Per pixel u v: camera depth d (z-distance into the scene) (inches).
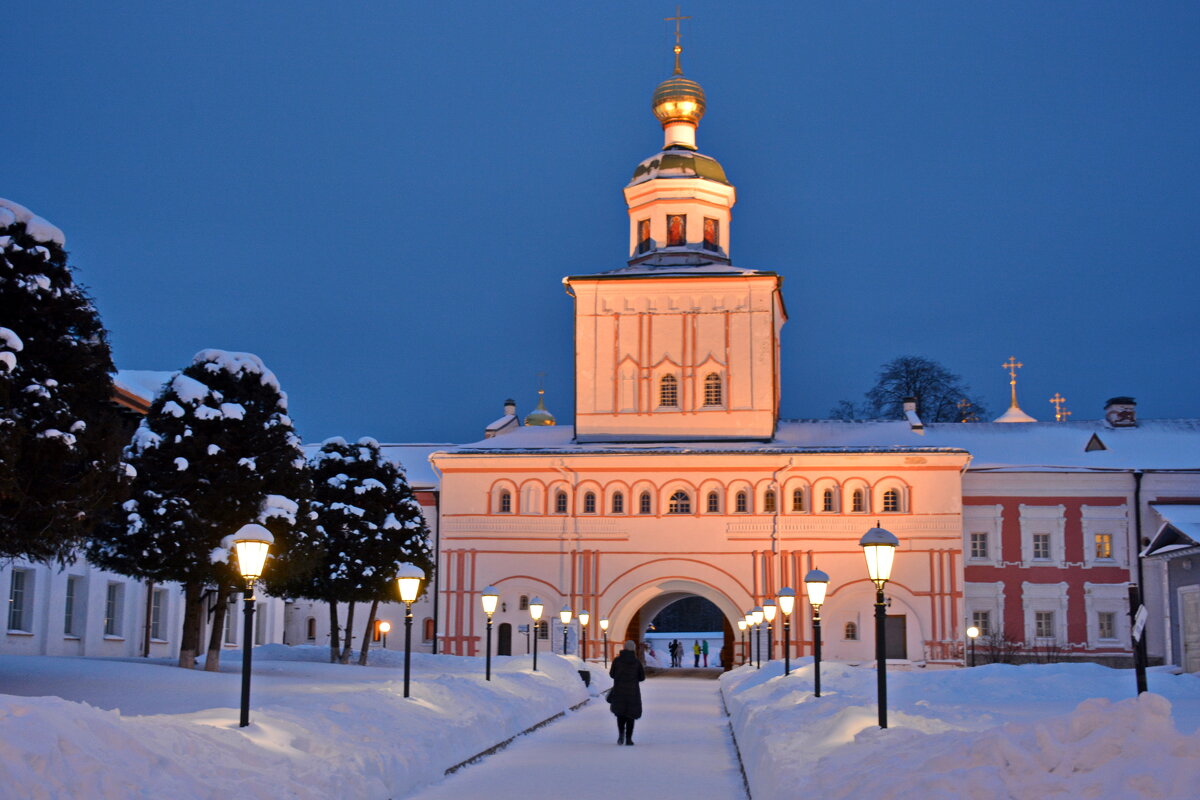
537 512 2605.8
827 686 1165.7
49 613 1624.0
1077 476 2691.9
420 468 3137.3
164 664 1435.8
